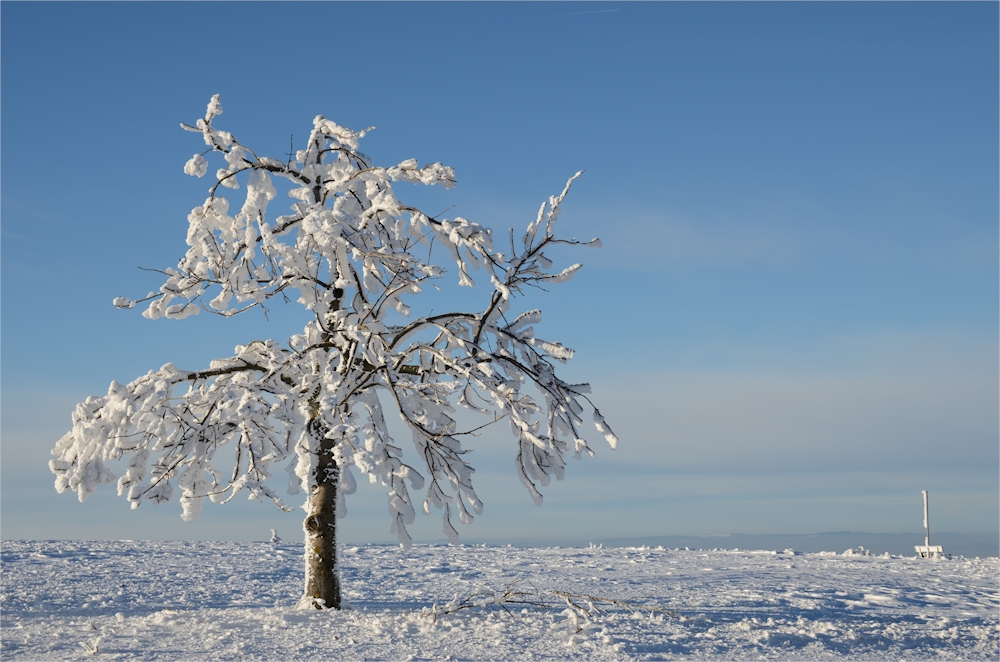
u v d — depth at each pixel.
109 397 10.33
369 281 11.98
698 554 25.55
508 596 12.15
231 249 11.27
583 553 25.00
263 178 11.48
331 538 11.28
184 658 7.91
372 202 11.63
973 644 10.26
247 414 10.28
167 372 10.80
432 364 12.10
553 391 11.48
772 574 19.59
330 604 11.12
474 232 10.80
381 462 10.34
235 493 10.82
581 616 10.55
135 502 10.27
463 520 11.17
